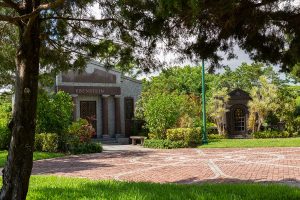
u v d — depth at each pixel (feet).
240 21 20.51
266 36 21.91
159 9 17.26
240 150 76.02
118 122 108.27
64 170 51.62
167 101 91.61
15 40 29.71
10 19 20.47
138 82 114.11
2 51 30.73
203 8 17.98
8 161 21.34
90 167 54.39
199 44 22.27
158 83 125.49
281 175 41.75
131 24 22.33
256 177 40.96
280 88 115.14
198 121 103.19
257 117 110.52
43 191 31.45
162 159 62.85
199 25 20.75
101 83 105.70
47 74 30.40
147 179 42.22
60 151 77.77
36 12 20.31
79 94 102.42
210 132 115.75
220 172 45.70
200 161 58.08
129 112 112.06
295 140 89.35
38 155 68.85
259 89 110.22
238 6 19.39
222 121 113.19
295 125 108.78
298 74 23.49
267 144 84.02
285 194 28.35
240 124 113.80
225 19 20.03
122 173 47.44
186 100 101.81
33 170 52.16
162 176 44.14
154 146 89.20
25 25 21.83
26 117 21.29
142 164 56.49
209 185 33.30
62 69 29.45
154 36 22.27
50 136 77.05
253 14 20.11
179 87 143.13
